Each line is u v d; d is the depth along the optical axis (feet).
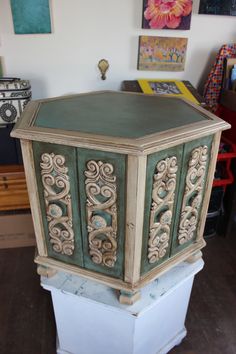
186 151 2.37
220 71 4.95
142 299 2.74
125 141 1.99
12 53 4.53
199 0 4.62
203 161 2.57
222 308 4.12
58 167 2.30
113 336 3.02
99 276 2.67
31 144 2.31
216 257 5.03
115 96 3.48
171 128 2.31
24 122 2.41
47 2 4.23
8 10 4.24
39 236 2.76
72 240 2.64
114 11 4.49
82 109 2.86
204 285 4.48
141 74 5.02
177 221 2.72
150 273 2.68
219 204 5.17
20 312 4.03
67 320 3.16
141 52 4.80
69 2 4.32
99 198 2.31
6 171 4.41
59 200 2.48
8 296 4.25
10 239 5.01
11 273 4.63
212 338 3.73
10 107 4.24
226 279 4.60
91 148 2.07
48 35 4.48
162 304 3.01
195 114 2.77
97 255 2.59
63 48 4.60
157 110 2.88
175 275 3.01
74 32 4.52
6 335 3.73
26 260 4.87
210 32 4.91
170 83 4.93
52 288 2.88
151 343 3.26
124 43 4.74
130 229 2.31
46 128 2.27
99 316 2.91
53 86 4.86
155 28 4.66
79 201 2.41
